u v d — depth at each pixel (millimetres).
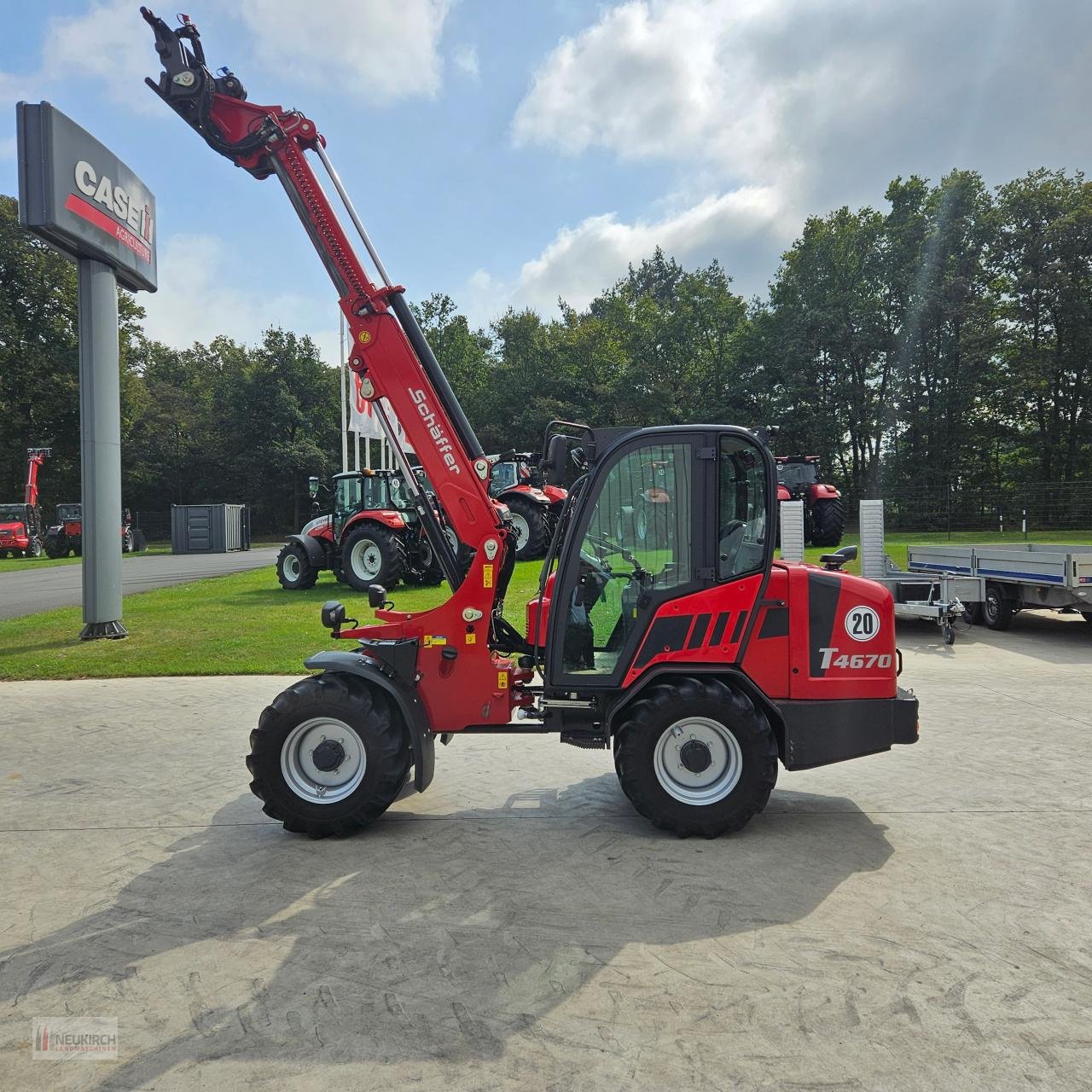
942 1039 2371
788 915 3160
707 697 3854
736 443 4027
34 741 5898
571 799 4578
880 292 37781
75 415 42125
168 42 4434
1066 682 7465
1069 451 36000
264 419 51406
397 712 4109
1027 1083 2178
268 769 3951
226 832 4129
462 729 4223
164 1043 2398
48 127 9125
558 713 4215
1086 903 3246
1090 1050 2314
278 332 52156
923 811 4301
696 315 45469
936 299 35688
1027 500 29391
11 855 3854
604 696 4145
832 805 4402
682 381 45531
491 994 2629
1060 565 9023
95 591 10164
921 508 30281
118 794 4734
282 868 3656
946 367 37062
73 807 4516
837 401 38812
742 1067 2254
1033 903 3242
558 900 3303
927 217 36688
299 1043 2393
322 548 15125
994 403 36094
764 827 4105
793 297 39906
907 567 12852
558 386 47906
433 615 4207
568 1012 2523
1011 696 6895
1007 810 4312
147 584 18109
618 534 4070
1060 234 34219
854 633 4027
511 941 2975
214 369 62406
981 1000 2570
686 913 3180
